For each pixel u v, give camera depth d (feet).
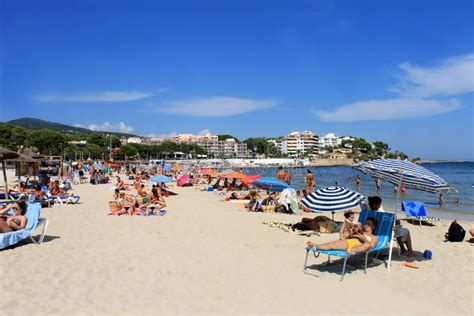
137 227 42.93
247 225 46.14
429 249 35.09
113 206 53.93
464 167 424.46
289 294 22.43
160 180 88.07
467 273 27.30
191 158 651.66
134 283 23.45
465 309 20.77
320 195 38.58
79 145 480.23
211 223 47.26
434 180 27.73
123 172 227.61
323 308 20.44
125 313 18.98
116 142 545.44
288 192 61.62
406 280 25.66
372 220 28.73
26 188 70.49
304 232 42.04
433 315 19.94
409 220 57.52
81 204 63.52
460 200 92.38
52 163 165.48
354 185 155.53
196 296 21.66
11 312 18.51
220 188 102.94
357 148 648.79
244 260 29.66
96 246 32.76
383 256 31.48
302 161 446.60
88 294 21.36
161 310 19.53
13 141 400.67
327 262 29.07
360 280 25.43
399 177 30.76
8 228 31.58
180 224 45.83
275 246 34.94
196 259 29.50
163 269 26.53
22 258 28.12
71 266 26.53
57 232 38.42
